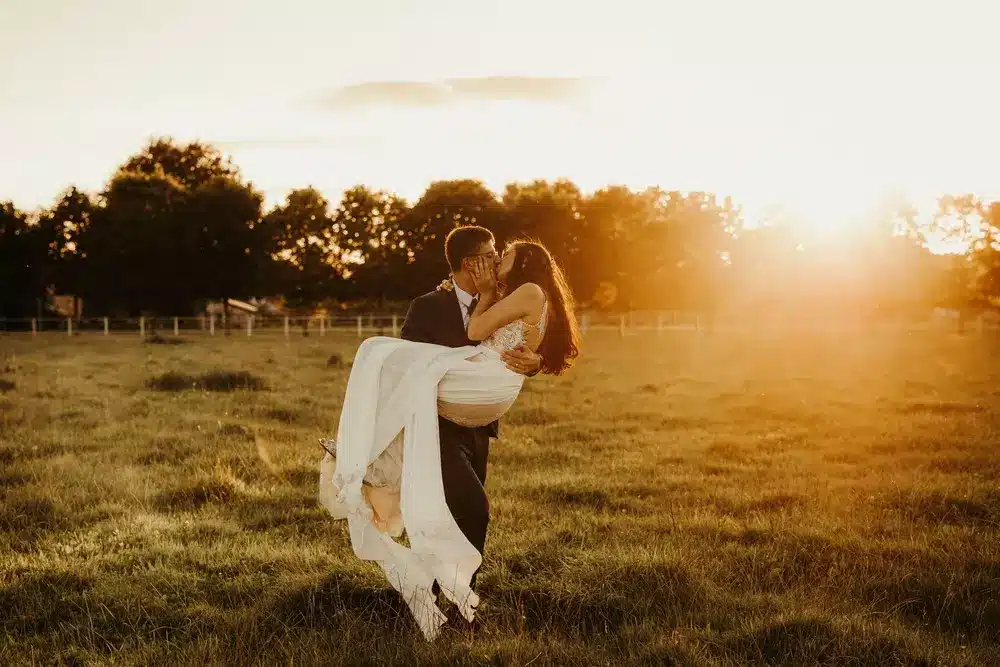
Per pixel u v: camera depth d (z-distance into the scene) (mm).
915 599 5531
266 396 16688
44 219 63562
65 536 6938
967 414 14758
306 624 5027
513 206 75938
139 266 61688
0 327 53406
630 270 78438
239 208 62562
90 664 4477
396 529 5188
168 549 6426
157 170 66438
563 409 15500
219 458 9945
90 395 16719
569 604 5203
